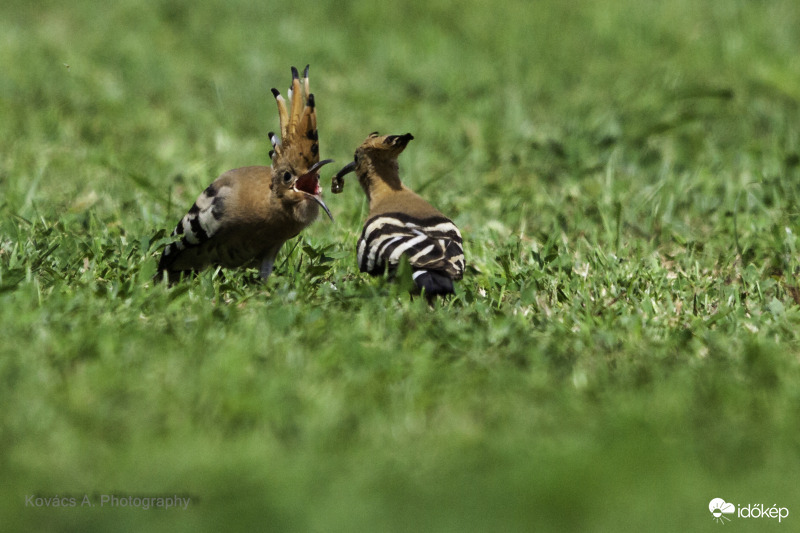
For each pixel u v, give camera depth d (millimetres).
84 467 7371
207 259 11906
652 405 8445
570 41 26625
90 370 8516
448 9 28391
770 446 7930
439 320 10125
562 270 12328
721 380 8883
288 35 26281
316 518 6938
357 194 15812
